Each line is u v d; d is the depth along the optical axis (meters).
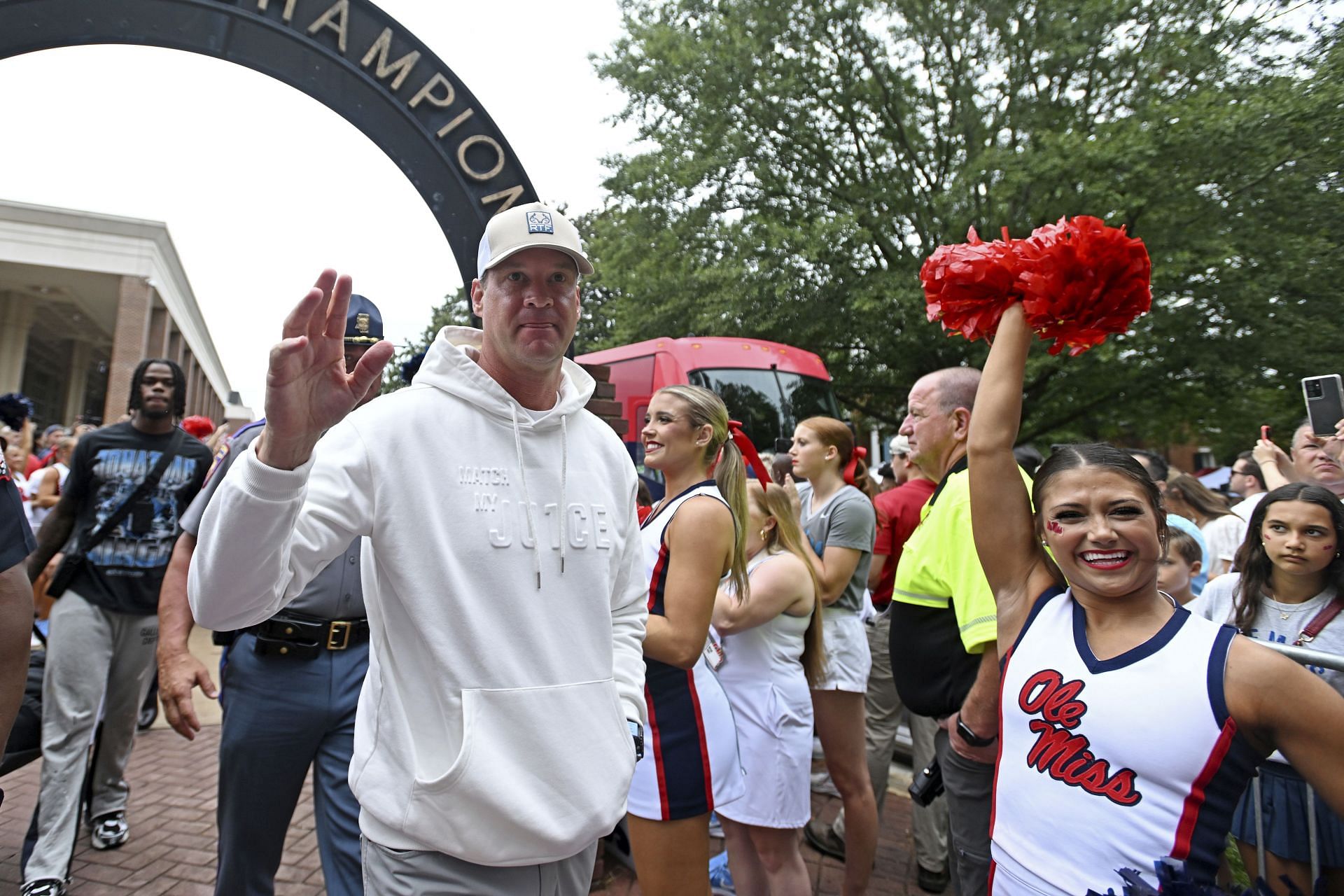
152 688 4.98
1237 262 12.47
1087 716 1.48
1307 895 2.43
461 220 3.88
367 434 1.49
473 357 1.76
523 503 1.57
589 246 17.59
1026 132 13.47
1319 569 2.60
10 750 2.84
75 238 27.14
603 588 1.65
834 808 4.11
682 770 2.17
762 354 10.26
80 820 3.60
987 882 2.05
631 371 10.34
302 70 3.73
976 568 2.07
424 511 1.49
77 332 38.38
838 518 3.40
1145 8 13.29
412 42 3.84
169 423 3.46
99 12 3.48
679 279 14.89
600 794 1.53
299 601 2.32
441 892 1.43
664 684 2.22
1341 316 12.21
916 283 13.45
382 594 1.53
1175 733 1.40
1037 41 13.31
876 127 14.93
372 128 3.81
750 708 2.72
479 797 1.39
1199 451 23.34
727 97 14.67
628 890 3.24
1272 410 14.03
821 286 13.88
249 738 2.27
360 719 1.56
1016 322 1.77
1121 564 1.50
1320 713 1.34
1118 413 14.70
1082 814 1.45
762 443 9.76
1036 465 3.23
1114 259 1.59
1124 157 11.42
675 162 15.05
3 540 1.69
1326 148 11.78
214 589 1.29
